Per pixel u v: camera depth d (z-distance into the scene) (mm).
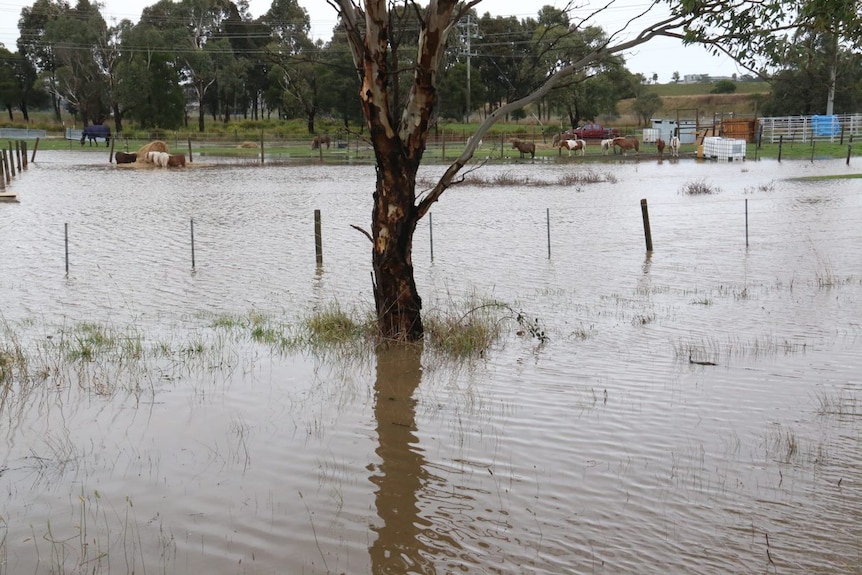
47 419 8625
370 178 46031
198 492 6871
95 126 76062
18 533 6195
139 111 85438
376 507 6566
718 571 5512
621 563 5645
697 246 21016
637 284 16266
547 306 14211
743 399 8898
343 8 11141
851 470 6996
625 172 48031
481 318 12789
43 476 7203
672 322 12727
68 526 6305
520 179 42906
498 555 5805
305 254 20484
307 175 48250
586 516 6324
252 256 20172
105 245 21875
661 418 8375
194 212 29453
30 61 106750
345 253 20562
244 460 7535
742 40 10461
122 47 86875
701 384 9469
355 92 79000
